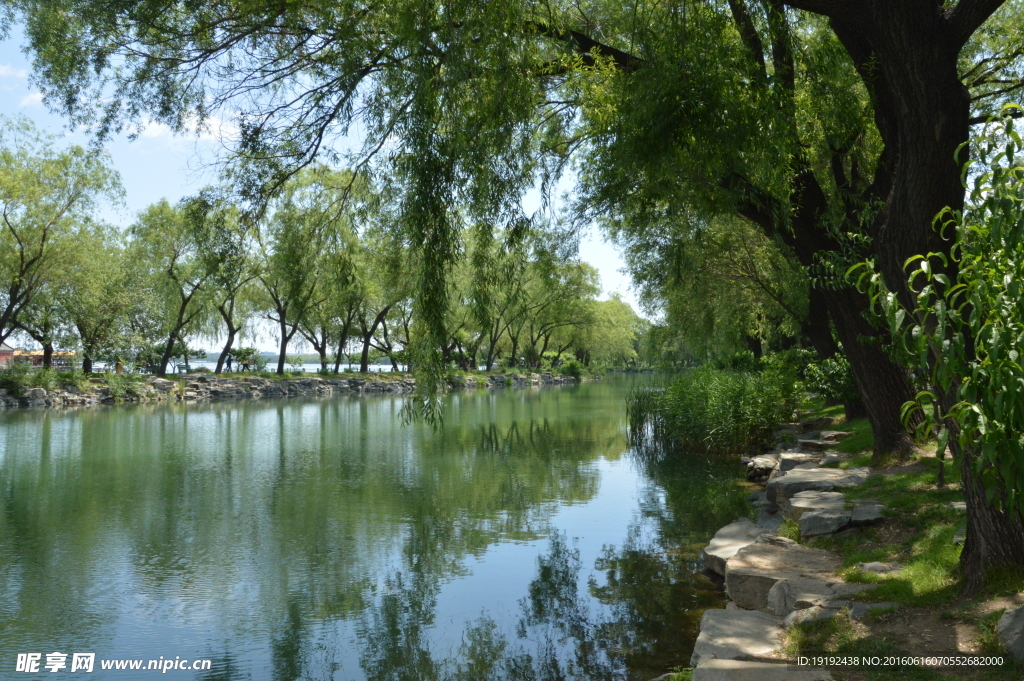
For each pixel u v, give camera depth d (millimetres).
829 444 13484
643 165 8438
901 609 5270
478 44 6945
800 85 9617
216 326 50656
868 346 10547
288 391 46250
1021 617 4438
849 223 10023
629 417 27672
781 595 6102
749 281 19156
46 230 33969
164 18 8500
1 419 28062
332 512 12094
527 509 12312
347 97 7684
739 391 18609
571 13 10844
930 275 4332
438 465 17156
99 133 8922
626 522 11320
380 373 55594
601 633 6836
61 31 8648
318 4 8258
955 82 5723
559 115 11484
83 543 10133
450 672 6082
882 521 7695
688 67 7781
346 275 9133
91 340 39656
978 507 5238
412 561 9289
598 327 66438
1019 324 3943
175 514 11945
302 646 6652
